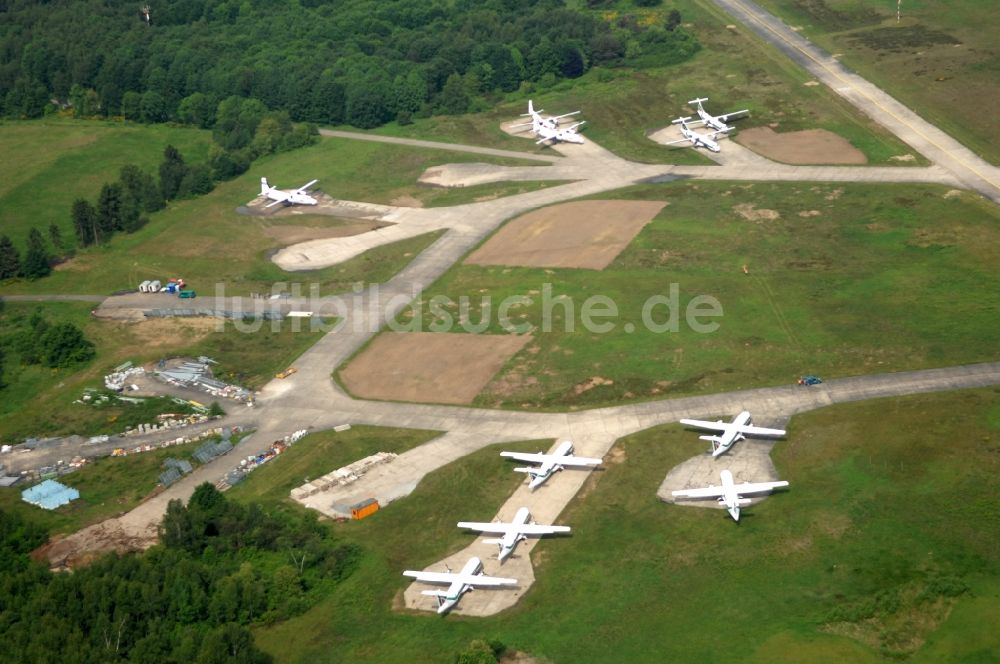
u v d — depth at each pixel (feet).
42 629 492.54
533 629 501.15
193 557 563.07
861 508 551.18
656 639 487.20
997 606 482.28
